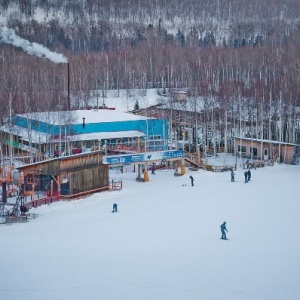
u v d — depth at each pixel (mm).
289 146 75125
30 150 67625
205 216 43562
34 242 33875
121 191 56562
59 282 24172
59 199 52625
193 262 28984
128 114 84750
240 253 31469
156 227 40156
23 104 90562
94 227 40656
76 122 77125
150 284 24266
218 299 22375
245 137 85125
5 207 48688
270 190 54281
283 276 26156
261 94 97750
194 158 72562
